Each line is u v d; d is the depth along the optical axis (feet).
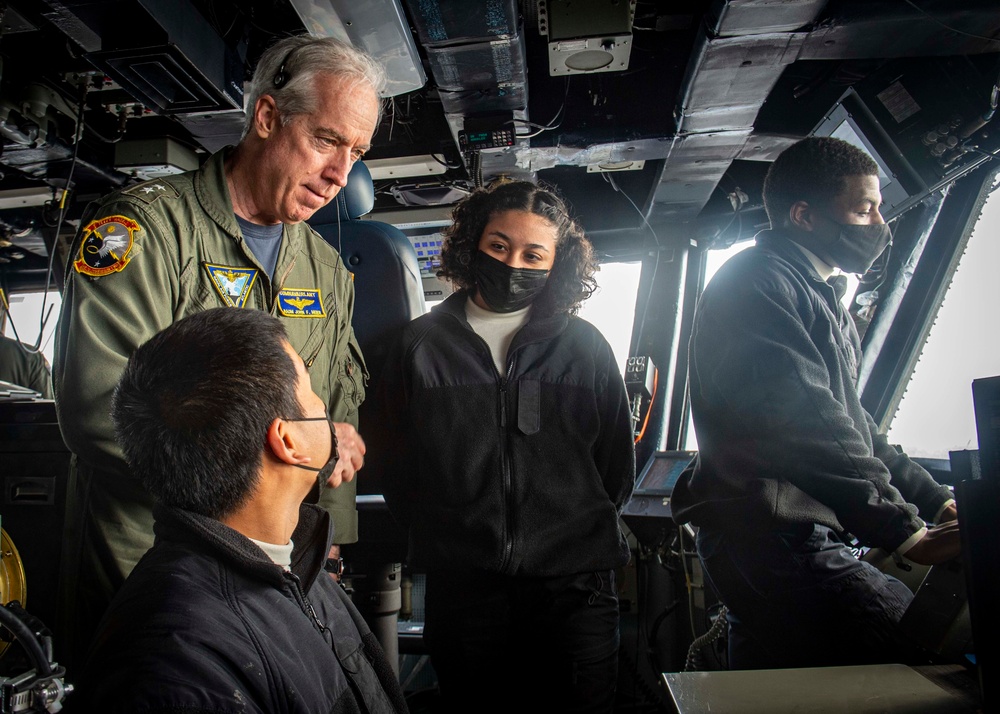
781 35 8.57
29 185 14.14
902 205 9.22
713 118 10.59
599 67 10.01
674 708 3.08
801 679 3.38
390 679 3.61
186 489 2.81
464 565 5.40
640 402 12.44
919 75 9.10
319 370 5.41
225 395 2.77
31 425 6.42
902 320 10.02
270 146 4.84
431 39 9.02
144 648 2.31
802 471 4.72
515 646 5.55
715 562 5.40
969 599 2.85
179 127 13.35
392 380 6.12
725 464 5.29
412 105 12.84
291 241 5.38
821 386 4.79
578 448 5.75
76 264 4.37
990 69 8.79
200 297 4.79
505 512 5.45
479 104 10.75
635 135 11.19
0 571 5.98
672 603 8.98
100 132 13.00
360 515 7.54
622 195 13.62
